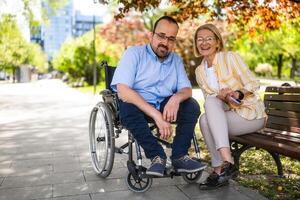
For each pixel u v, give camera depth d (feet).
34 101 50.31
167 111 10.27
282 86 12.44
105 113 12.11
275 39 114.21
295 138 10.73
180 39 79.05
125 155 16.12
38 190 11.46
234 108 10.89
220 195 10.84
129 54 11.25
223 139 10.21
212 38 11.34
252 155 15.89
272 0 18.35
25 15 46.14
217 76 11.27
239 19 20.54
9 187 11.80
